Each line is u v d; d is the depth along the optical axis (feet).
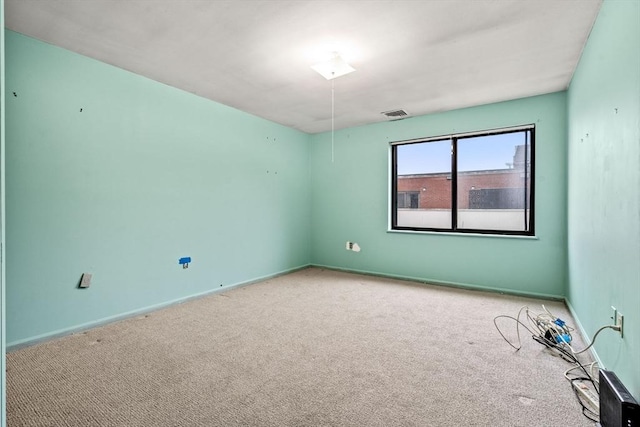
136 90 9.64
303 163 16.94
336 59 8.41
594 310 6.98
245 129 13.46
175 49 8.19
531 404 5.34
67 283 8.18
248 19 6.88
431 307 10.48
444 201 14.49
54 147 7.93
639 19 4.54
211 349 7.40
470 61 8.88
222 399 5.50
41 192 7.72
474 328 8.68
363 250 15.74
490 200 13.32
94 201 8.70
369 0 6.24
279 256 15.33
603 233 6.30
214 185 12.10
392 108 13.04
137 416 5.06
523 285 11.94
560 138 11.23
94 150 8.68
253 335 8.21
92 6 6.44
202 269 11.64
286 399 5.50
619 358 5.29
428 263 13.91
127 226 9.43
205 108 11.74
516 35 7.54
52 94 7.89
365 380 6.10
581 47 8.05
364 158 15.65
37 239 7.67
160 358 6.96
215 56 8.55
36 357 6.97
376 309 10.28
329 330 8.54
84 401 5.43
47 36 7.53
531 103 11.69
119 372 6.37
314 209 17.39
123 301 9.34
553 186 11.37
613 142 5.70
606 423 4.69
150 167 10.01
